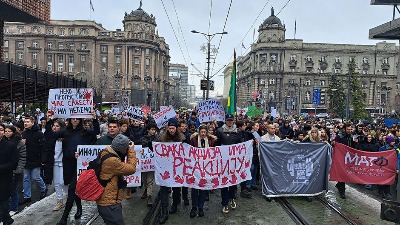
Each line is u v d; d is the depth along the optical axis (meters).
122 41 104.12
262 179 8.22
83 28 101.62
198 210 6.94
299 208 7.63
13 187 6.82
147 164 7.41
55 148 7.06
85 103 7.11
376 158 8.52
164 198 6.69
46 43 101.19
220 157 6.98
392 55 98.19
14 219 6.52
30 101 22.09
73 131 6.56
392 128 11.79
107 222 4.58
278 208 7.59
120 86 103.31
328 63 99.12
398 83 22.73
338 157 8.55
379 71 98.44
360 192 9.39
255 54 103.19
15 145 5.66
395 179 8.48
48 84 19.08
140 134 9.44
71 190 6.12
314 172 8.36
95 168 4.54
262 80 100.06
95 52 103.56
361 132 10.37
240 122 8.89
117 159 4.50
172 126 6.87
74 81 23.78
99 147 6.32
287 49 98.94
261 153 8.24
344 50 98.62
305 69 99.12
